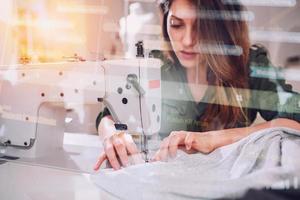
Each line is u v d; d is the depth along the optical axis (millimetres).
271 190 540
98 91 740
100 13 1070
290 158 673
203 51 1009
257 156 706
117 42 1061
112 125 801
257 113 972
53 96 765
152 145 791
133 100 735
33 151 785
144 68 743
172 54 1025
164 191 543
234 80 992
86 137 887
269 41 944
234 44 981
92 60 790
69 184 606
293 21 912
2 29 1049
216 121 998
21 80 778
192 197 523
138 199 526
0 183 610
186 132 919
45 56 1051
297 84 929
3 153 804
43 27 1090
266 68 956
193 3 996
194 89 1020
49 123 821
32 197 544
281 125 912
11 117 793
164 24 1025
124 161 698
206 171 646
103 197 545
